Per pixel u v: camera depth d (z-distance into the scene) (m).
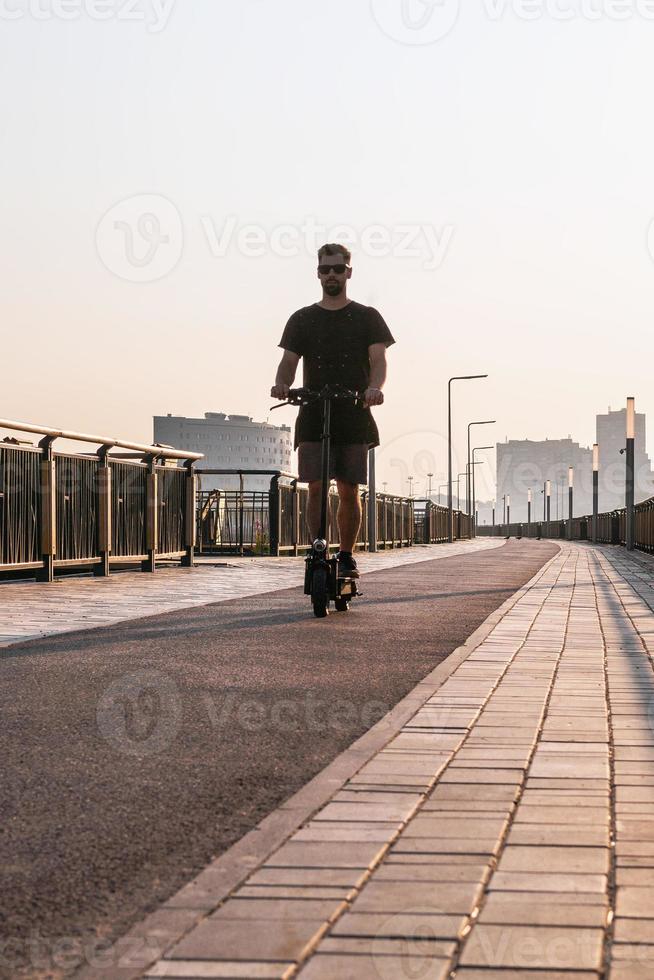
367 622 7.43
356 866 2.33
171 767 3.26
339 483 7.78
